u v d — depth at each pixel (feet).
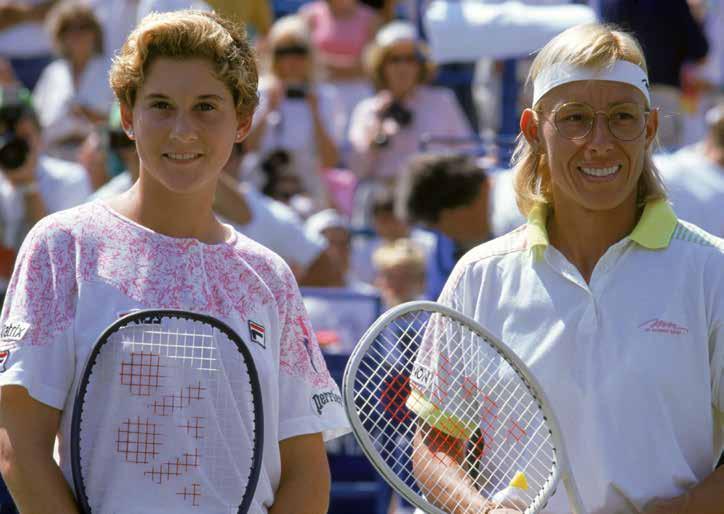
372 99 55.62
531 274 21.97
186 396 19.70
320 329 40.09
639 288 21.54
